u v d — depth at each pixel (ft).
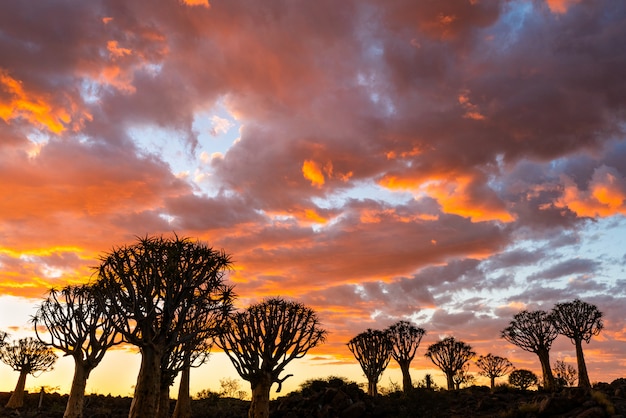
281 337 81.20
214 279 63.26
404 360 117.08
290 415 88.63
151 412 54.39
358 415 85.51
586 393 75.97
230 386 135.64
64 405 113.19
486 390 105.09
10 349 112.68
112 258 59.36
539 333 108.17
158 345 57.88
